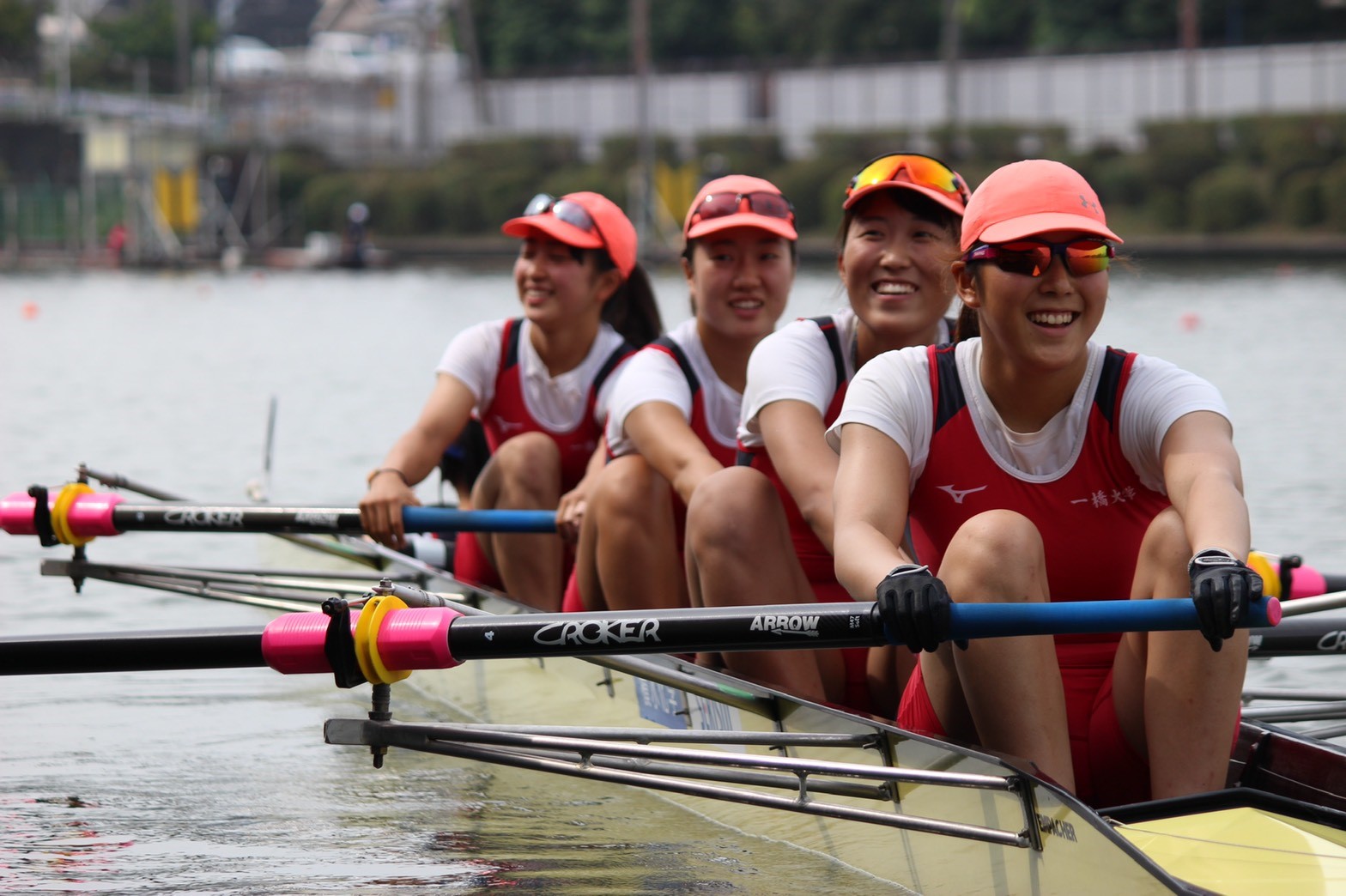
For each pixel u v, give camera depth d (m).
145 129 111.19
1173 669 7.98
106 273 90.00
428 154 128.50
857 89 115.00
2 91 125.44
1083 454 8.48
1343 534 17.83
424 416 14.04
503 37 132.88
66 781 10.85
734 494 9.66
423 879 8.95
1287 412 27.95
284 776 11.05
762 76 117.94
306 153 121.06
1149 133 94.56
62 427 28.55
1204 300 55.72
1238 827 7.72
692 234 11.94
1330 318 47.25
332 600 8.44
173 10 154.62
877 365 8.74
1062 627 7.21
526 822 10.00
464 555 14.92
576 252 13.92
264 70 173.38
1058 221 7.88
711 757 8.88
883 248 10.09
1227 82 102.56
